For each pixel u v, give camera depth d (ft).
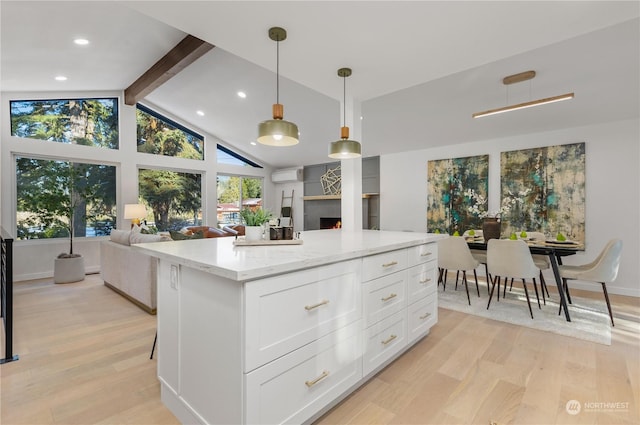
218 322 4.39
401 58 7.69
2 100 15.26
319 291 5.05
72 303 11.89
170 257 5.08
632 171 12.90
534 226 15.08
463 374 6.79
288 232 6.78
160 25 11.46
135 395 6.01
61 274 14.99
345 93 9.86
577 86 11.16
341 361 5.50
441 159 18.30
